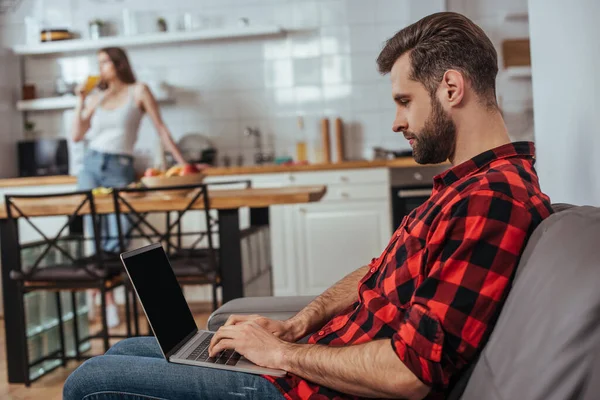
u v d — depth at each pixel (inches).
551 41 64.6
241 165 207.8
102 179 160.7
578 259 32.4
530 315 33.6
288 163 192.2
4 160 208.5
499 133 45.9
